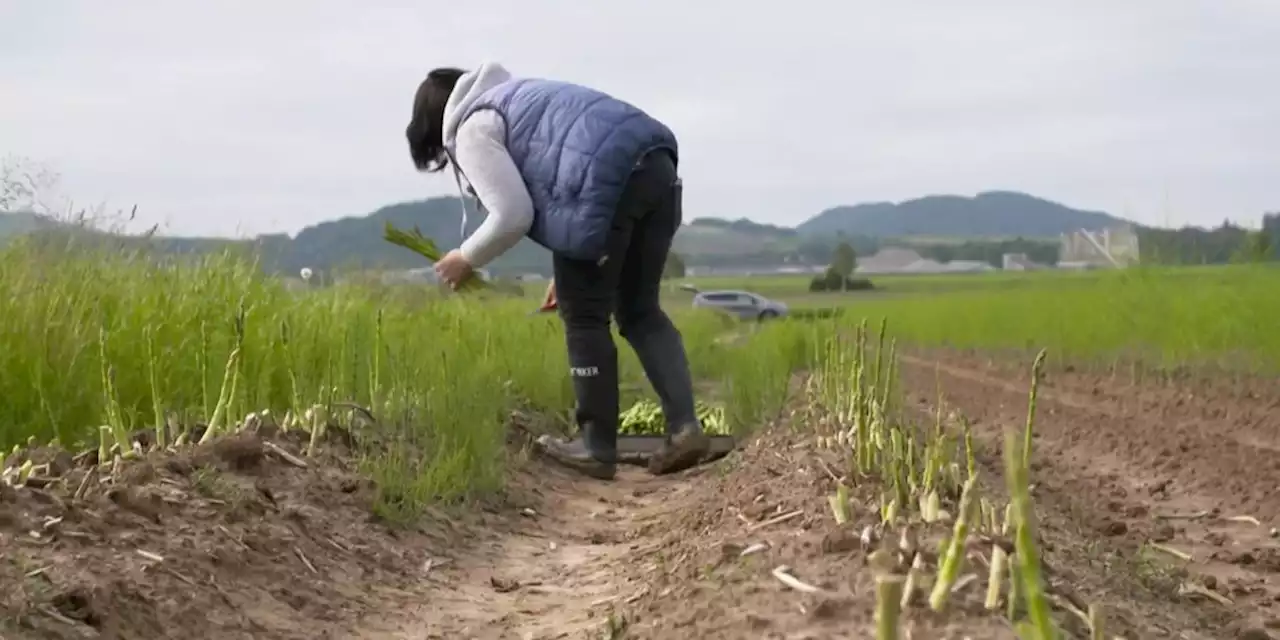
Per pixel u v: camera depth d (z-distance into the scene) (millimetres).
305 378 7602
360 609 4973
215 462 5777
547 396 10945
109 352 6660
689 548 5410
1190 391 14094
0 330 6258
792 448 6812
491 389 8797
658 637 3934
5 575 3910
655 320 7066
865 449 5512
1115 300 17375
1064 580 4375
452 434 7316
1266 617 5211
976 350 25484
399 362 8180
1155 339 16344
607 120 6266
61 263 7438
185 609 4309
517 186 6289
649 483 8844
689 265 161375
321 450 6637
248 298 8148
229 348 7324
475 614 5113
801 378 14812
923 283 93688
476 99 6547
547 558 6340
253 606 4637
